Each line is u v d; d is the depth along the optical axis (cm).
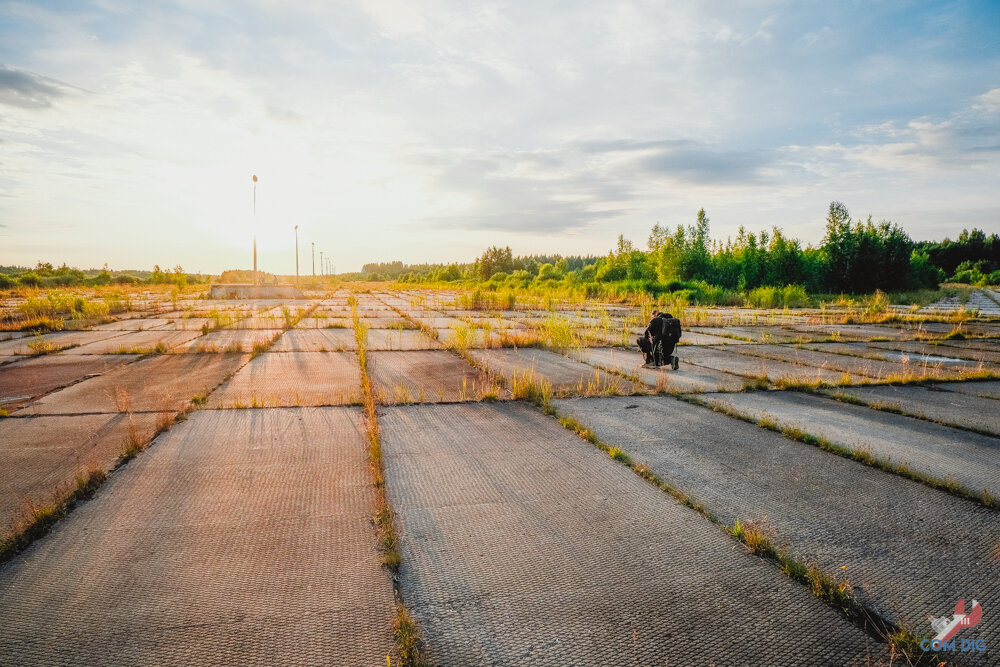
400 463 482
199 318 1948
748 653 244
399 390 743
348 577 304
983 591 291
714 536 351
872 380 829
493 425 602
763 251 4203
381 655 241
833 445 521
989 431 571
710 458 495
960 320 1877
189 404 675
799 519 374
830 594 284
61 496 400
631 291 3512
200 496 409
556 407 678
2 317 1753
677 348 1222
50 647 246
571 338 1244
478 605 278
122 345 1234
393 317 2048
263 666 234
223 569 311
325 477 448
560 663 237
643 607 277
